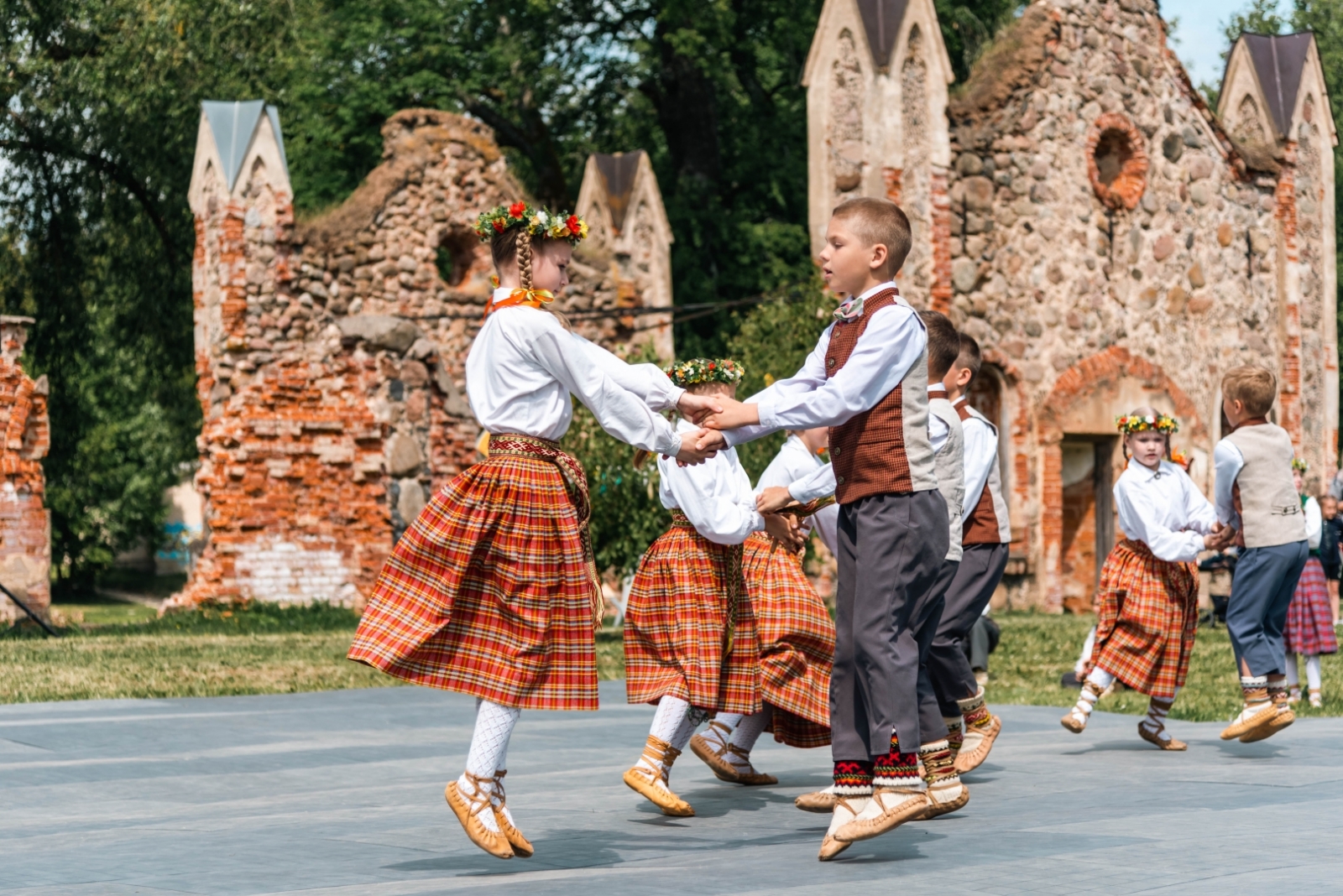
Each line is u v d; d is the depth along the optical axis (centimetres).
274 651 1445
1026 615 2133
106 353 3297
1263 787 595
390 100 3291
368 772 680
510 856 434
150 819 539
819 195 2106
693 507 579
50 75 2647
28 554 1909
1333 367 2552
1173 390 2348
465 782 441
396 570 447
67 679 1145
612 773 686
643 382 496
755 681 600
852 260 488
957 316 2175
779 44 3503
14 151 2773
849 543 484
